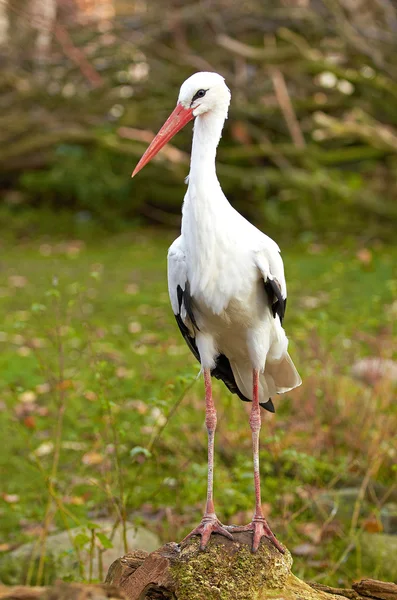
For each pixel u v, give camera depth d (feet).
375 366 28.50
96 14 66.03
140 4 66.54
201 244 15.31
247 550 13.93
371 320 30.17
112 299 43.21
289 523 20.94
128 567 14.44
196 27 61.21
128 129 59.62
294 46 55.21
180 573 13.66
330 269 47.70
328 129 55.52
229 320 15.75
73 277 47.80
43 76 62.44
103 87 60.85
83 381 31.27
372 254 50.78
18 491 24.67
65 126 61.52
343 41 56.80
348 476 23.40
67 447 26.71
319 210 56.54
